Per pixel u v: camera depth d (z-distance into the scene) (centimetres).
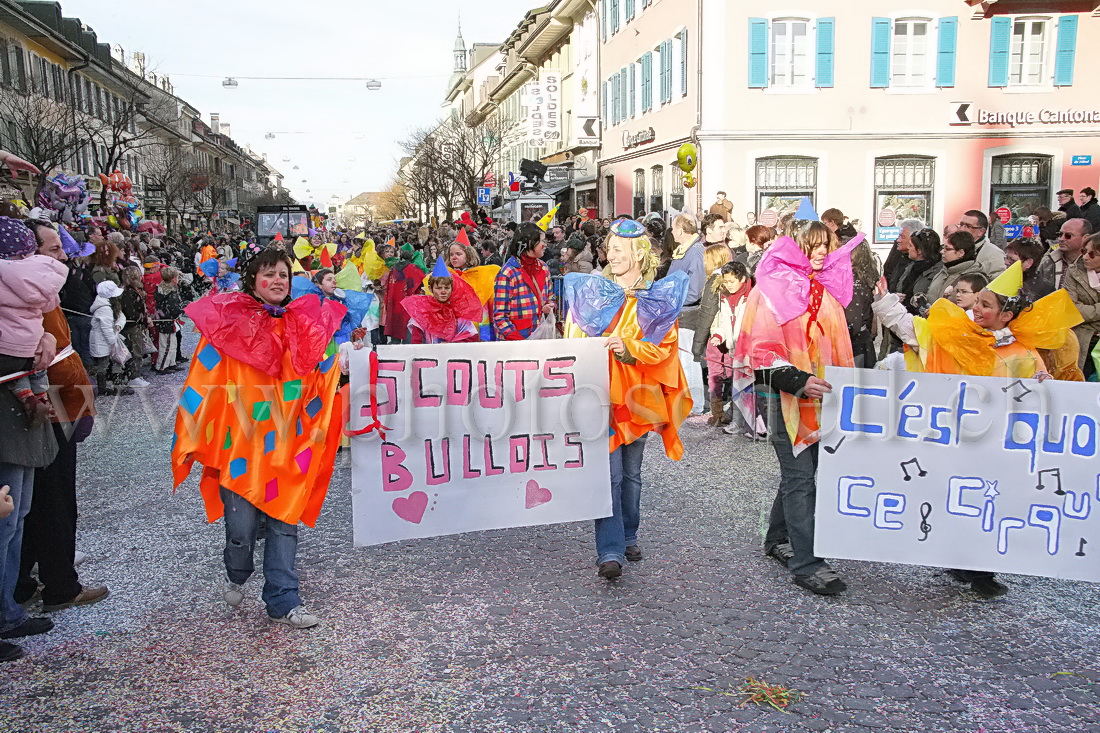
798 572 428
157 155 4622
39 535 402
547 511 442
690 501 572
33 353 359
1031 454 406
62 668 353
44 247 405
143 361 1238
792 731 303
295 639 378
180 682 340
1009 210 1994
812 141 2089
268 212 3953
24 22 2730
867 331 576
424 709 319
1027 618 395
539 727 306
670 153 2322
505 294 622
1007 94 2084
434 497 433
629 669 348
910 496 414
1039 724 306
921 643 369
